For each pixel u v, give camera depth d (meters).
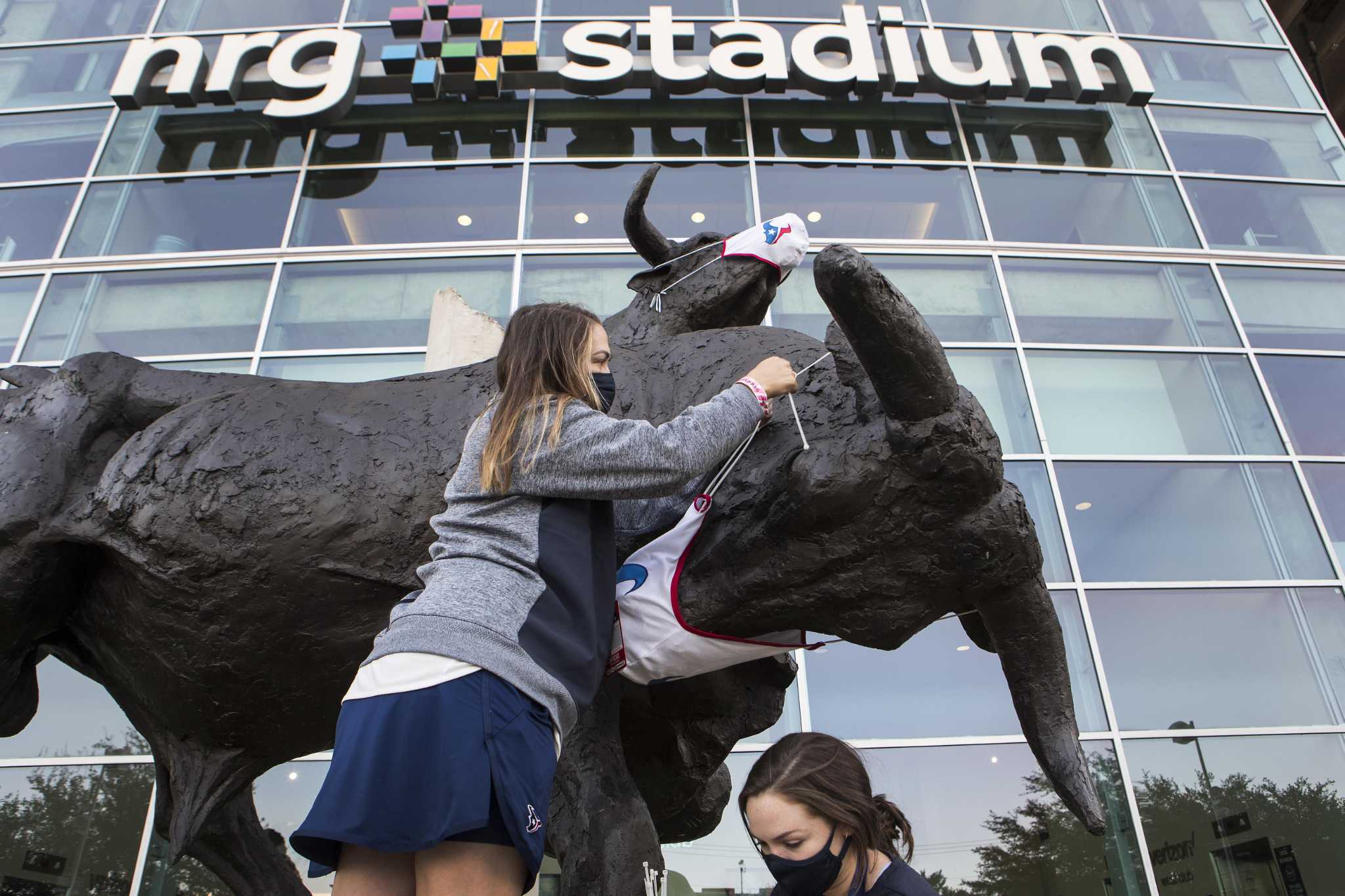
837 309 1.68
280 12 13.05
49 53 12.61
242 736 2.49
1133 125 12.34
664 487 1.55
